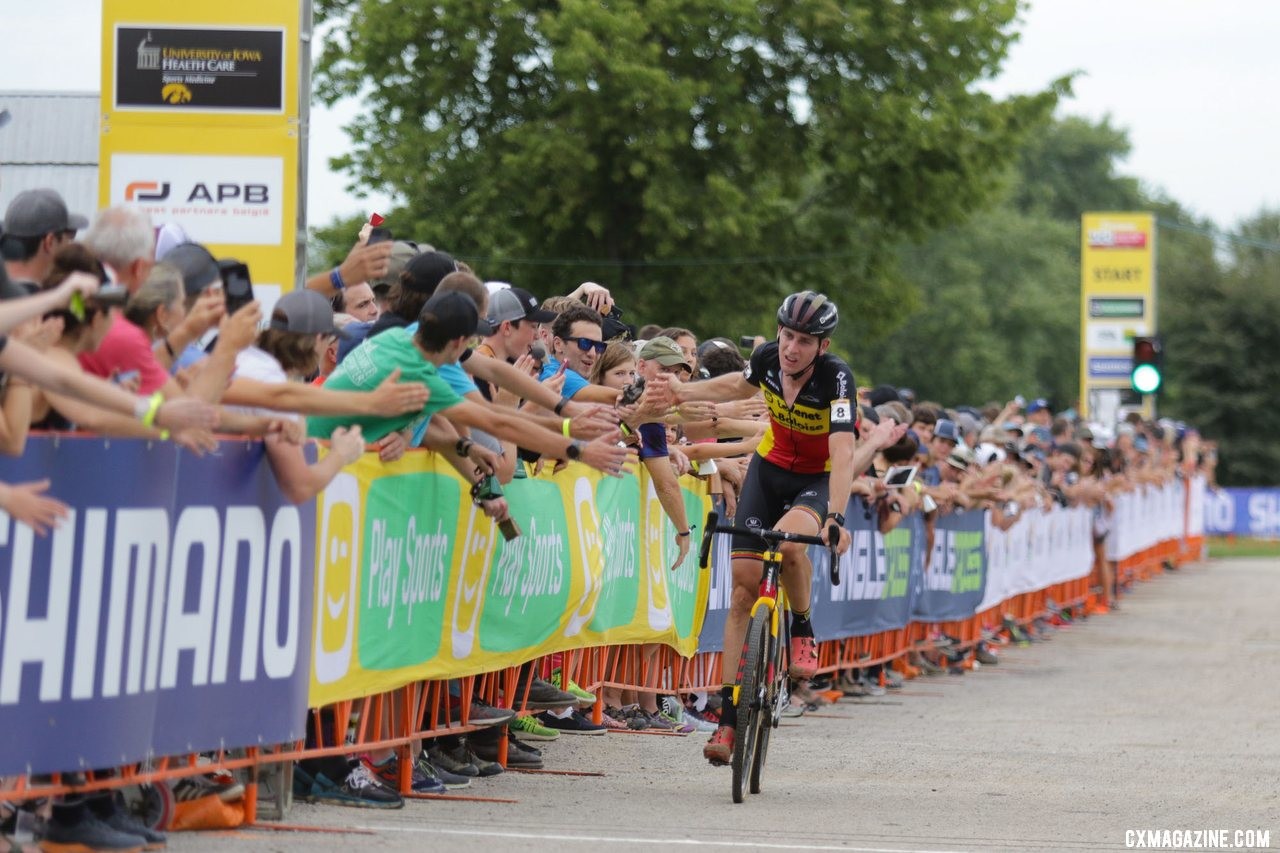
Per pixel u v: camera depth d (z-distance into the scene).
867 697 33.41
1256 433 157.25
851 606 32.41
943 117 78.38
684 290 78.62
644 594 25.86
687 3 73.81
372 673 17.39
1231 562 96.00
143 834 14.12
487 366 19.58
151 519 13.77
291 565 15.76
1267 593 69.75
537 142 73.75
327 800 17.17
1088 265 86.38
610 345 23.44
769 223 81.38
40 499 11.82
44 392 13.20
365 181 78.12
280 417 15.15
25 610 12.61
